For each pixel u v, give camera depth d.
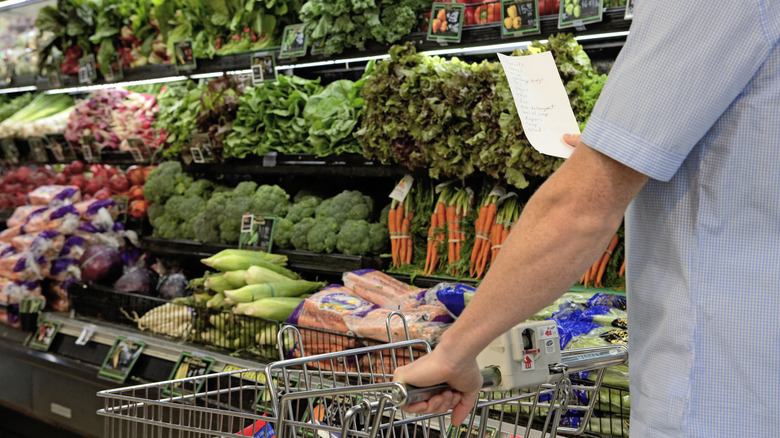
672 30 0.99
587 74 2.87
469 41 3.13
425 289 3.00
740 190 1.04
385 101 3.24
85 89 5.38
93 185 4.88
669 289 1.11
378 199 3.91
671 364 1.11
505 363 1.29
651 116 0.99
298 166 3.72
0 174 5.81
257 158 3.92
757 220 1.04
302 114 3.85
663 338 1.12
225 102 3.91
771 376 1.04
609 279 2.96
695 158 1.08
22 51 5.57
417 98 3.12
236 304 3.38
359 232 3.46
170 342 3.33
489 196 3.14
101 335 3.63
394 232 3.42
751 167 1.03
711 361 1.07
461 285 2.56
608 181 1.01
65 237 4.35
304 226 3.64
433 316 2.59
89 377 3.47
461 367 1.12
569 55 2.80
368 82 3.26
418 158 3.16
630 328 1.20
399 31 3.28
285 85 3.89
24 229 4.41
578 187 1.02
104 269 4.13
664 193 1.11
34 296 4.17
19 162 5.47
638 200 1.16
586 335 2.31
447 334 1.12
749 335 1.05
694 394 1.08
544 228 1.03
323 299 2.92
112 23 4.78
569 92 2.79
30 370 3.83
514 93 1.42
